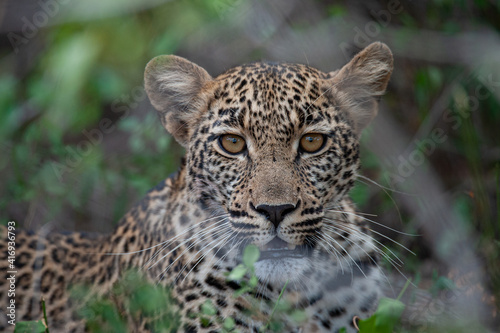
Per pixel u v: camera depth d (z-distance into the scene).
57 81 15.02
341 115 9.34
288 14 12.46
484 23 12.27
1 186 13.31
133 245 10.34
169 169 13.20
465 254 11.60
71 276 10.77
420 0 12.31
